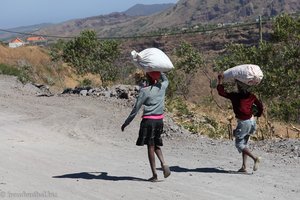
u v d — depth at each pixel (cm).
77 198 855
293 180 1001
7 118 2092
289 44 2406
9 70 5472
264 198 867
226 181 996
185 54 3638
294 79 2272
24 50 7962
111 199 851
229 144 1469
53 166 1141
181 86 3631
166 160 1244
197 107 2762
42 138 1620
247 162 1197
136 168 1133
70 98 2794
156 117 962
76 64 3781
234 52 2512
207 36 13188
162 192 901
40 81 6150
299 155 1254
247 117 1050
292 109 2283
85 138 1625
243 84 1048
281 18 2430
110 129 1778
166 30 14938
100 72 3791
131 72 3953
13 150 1367
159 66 952
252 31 12156
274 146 1391
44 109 2355
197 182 988
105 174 1059
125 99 2636
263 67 2362
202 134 1769
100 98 2706
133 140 1584
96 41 3781
